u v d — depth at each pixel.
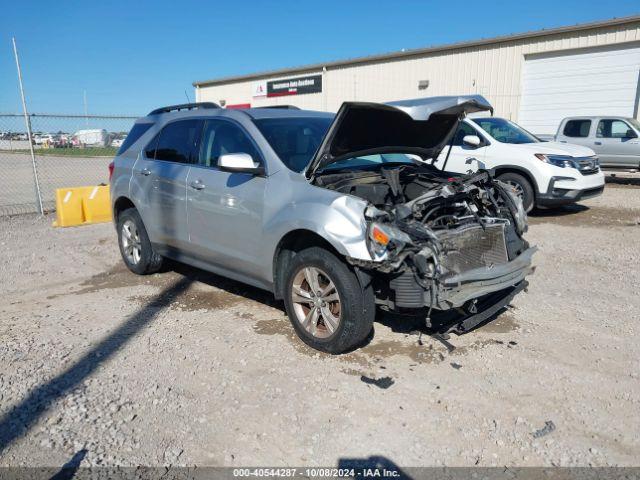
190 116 5.66
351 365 4.04
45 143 15.55
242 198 4.70
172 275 6.52
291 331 4.69
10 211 11.85
